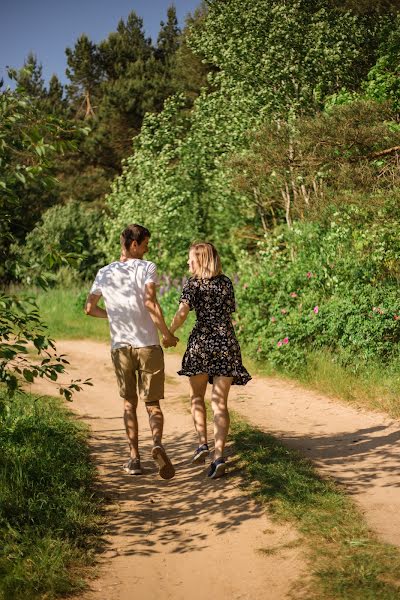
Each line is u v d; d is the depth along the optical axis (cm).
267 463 536
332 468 546
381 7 1939
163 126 1880
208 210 1833
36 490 461
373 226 1066
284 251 1403
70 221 2822
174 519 453
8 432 577
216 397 530
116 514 461
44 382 996
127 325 518
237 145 1716
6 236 458
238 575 368
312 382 942
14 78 438
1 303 429
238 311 1198
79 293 2036
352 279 1080
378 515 438
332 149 1227
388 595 325
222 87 1802
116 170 4291
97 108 4609
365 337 950
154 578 370
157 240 1805
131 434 546
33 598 334
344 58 1716
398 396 803
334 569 357
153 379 518
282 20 1692
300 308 1084
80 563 381
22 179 423
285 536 409
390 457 570
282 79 1688
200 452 527
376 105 1211
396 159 1182
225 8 1752
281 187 1521
